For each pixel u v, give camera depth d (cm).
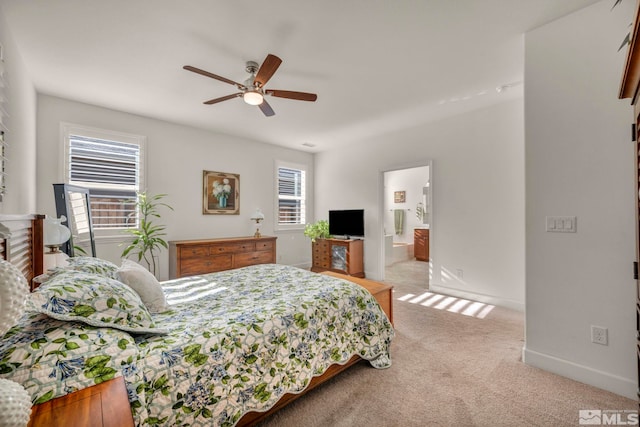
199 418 126
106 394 90
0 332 64
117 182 372
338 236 548
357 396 183
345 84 296
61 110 329
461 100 343
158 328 142
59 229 205
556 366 203
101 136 355
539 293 211
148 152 398
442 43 227
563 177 199
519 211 343
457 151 395
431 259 426
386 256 654
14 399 59
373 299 230
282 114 387
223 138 482
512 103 344
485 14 194
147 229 370
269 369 155
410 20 199
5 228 113
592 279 188
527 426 156
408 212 792
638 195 122
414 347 249
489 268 367
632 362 174
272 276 264
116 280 162
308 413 168
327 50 235
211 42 223
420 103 350
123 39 218
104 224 363
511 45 230
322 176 609
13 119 213
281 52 237
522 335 272
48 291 114
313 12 191
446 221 408
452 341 260
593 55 188
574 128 195
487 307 354
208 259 416
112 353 111
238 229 503
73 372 98
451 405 174
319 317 188
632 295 175
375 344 217
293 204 597
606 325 183
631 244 175
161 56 242
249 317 163
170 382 121
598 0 184
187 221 438
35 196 303
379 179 499
